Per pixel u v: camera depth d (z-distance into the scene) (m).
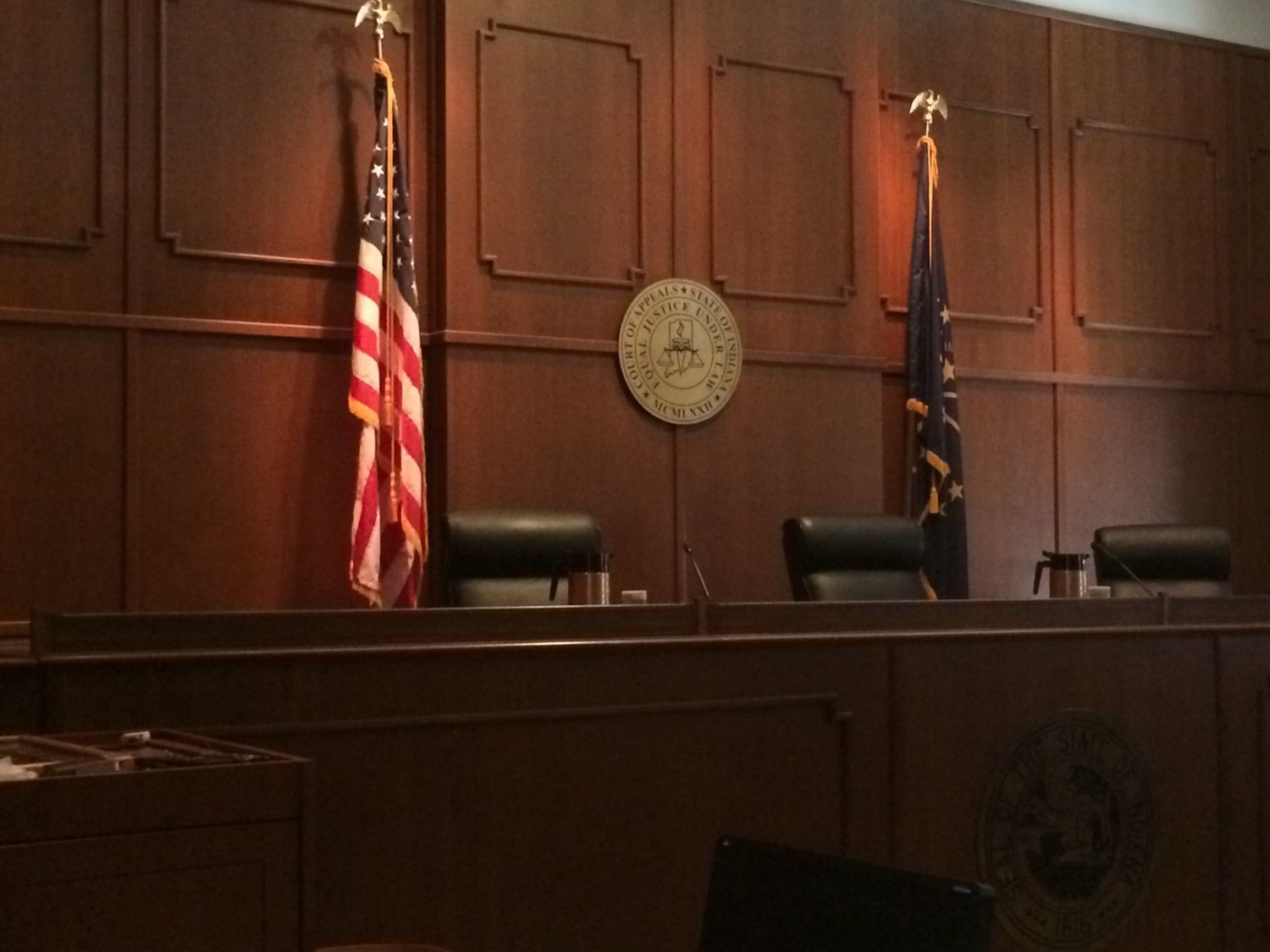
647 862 3.47
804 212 6.39
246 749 2.24
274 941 1.89
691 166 6.14
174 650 3.01
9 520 5.00
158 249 5.23
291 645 3.12
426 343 5.67
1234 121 7.74
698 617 3.62
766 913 2.16
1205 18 7.71
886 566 5.10
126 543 5.14
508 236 5.74
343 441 5.50
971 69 6.98
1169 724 4.27
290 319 5.43
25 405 5.04
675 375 6.02
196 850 1.84
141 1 5.23
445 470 5.59
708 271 6.16
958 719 3.92
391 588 5.24
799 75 6.41
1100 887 4.11
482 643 3.29
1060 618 4.15
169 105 5.26
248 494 5.35
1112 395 7.32
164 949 1.81
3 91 5.03
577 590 3.96
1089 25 7.32
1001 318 6.96
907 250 6.77
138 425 5.19
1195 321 7.56
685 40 6.14
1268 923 4.39
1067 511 7.15
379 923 3.14
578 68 5.91
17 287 5.04
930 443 6.40
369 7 5.45
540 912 3.33
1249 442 7.75
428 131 5.71
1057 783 4.07
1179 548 5.54
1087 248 7.25
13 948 1.72
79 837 1.77
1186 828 4.27
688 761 3.54
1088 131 7.28
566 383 5.85
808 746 3.71
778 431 6.29
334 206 5.50
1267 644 4.46
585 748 3.40
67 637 2.94
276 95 5.42
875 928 2.04
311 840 1.93
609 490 5.91
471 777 3.26
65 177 5.11
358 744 3.14
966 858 3.91
